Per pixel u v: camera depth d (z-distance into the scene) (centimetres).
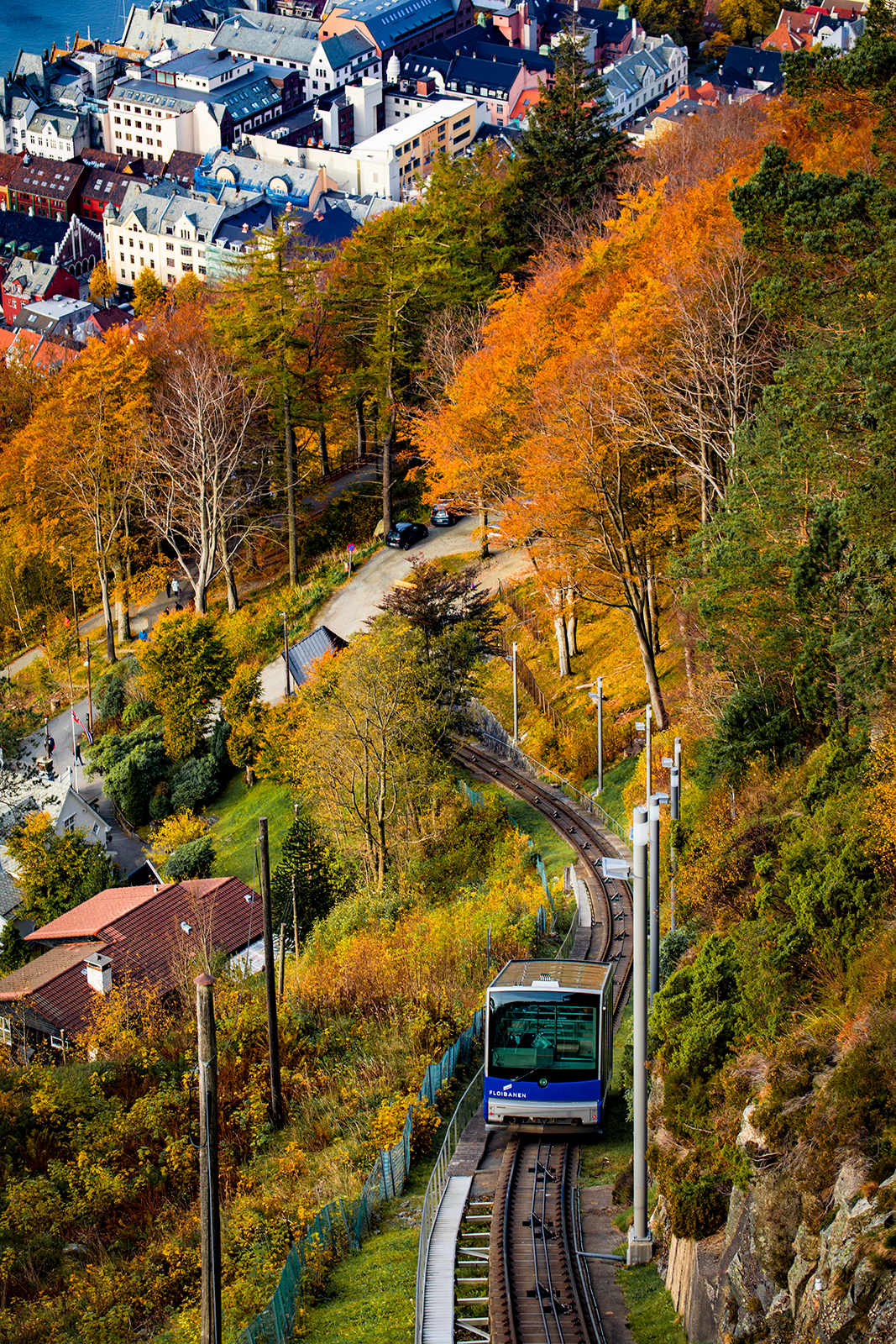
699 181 6725
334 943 5241
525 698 7106
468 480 6869
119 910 6069
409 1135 3506
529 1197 3086
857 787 3166
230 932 5941
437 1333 2580
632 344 5641
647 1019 3278
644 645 5925
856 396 3966
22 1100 4328
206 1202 2292
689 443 5788
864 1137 2123
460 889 5494
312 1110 4003
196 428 8444
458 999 4394
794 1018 2622
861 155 5119
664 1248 2725
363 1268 3025
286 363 8506
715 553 4316
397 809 6047
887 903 2672
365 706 5881
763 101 12250
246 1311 2997
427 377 8506
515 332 6688
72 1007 5409
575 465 5575
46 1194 3825
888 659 3503
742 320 5459
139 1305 3325
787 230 4278
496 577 8281
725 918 3591
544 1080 3312
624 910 5059
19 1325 3288
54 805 7750
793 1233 2167
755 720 4369
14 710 8550
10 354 13475
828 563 3856
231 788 7650
